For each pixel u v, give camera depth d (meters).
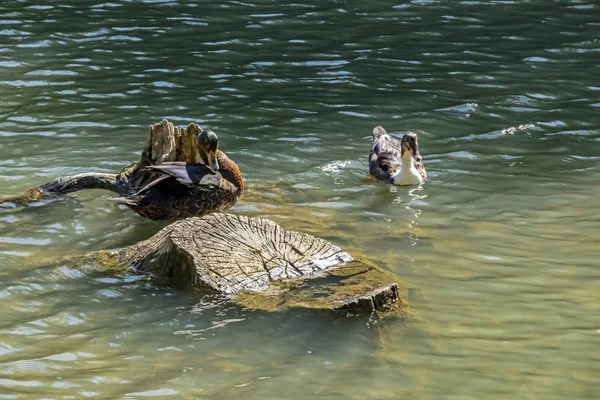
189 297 14.36
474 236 17.62
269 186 20.81
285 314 13.49
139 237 17.67
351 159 23.00
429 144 24.39
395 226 18.27
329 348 12.77
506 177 21.66
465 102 27.91
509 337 13.18
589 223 18.31
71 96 27.53
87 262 15.80
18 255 16.34
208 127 25.00
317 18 38.75
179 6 39.97
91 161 21.98
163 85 28.97
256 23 37.56
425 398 11.43
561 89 29.56
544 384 11.82
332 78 30.44
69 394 11.36
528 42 35.56
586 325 13.59
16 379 11.73
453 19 39.12
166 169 18.17
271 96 28.19
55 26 35.72
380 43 35.09
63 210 18.97
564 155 23.34
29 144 23.17
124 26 36.19
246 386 11.65
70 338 13.04
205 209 18.66
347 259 15.21
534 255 16.53
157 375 11.93
